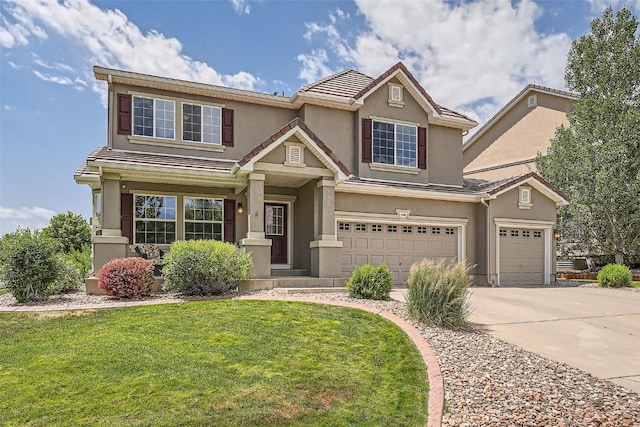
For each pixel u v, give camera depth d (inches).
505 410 189.8
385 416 189.6
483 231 668.1
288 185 621.9
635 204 761.0
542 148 962.1
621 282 644.1
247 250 502.3
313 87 674.8
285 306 372.8
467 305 348.5
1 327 317.1
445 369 237.0
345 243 591.8
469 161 1160.2
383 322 325.1
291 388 215.3
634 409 191.3
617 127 781.9
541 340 308.2
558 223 859.4
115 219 506.3
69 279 483.8
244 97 637.9
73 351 263.3
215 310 358.6
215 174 534.0
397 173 689.0
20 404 196.2
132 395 205.0
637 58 814.5
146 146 585.9
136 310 362.3
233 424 180.2
